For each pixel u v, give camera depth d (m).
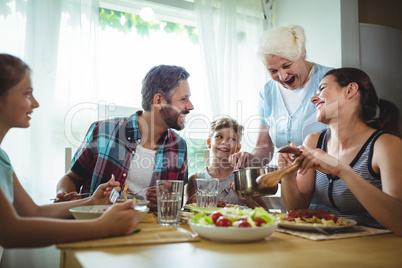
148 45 2.25
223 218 0.80
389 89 2.15
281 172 0.91
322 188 1.21
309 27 2.24
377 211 0.88
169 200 0.99
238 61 2.35
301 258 0.66
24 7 1.79
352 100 1.13
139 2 2.16
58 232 0.72
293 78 1.60
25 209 0.99
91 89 1.90
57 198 1.16
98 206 1.03
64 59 1.87
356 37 2.05
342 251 0.71
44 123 1.77
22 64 0.88
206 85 2.18
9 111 0.86
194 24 2.40
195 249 0.72
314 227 0.86
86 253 0.68
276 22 2.52
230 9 2.31
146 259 0.64
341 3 2.02
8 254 1.62
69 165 1.60
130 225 0.82
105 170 1.48
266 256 0.67
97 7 1.94
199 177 1.83
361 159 1.09
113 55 2.14
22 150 1.73
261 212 0.85
